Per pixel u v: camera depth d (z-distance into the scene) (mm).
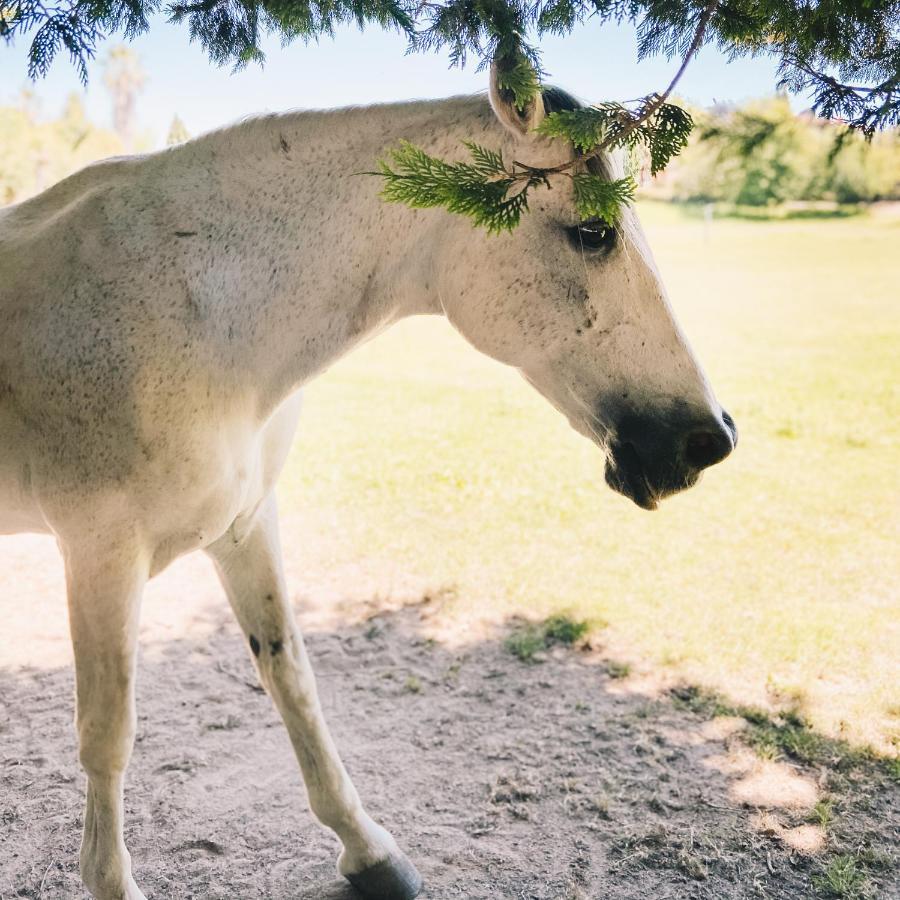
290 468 6121
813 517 5117
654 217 31578
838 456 6363
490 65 1503
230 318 1698
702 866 2258
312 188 1706
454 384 9297
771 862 2277
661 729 2918
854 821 2434
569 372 1742
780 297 15672
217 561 2029
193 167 1739
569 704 3092
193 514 1732
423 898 2146
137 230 1694
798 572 4301
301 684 2062
